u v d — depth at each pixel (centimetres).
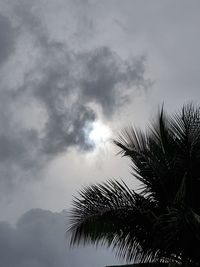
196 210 1337
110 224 1339
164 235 1292
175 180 1360
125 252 1339
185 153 1349
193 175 1348
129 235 1340
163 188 1364
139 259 1338
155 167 1370
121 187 1362
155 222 1288
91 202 1349
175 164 1360
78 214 1344
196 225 1200
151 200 1367
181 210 1197
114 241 1345
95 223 1334
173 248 1320
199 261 1310
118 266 1362
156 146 1395
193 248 1296
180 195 1218
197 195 1345
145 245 1337
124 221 1338
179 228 1222
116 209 1334
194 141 1345
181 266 1312
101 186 1365
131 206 1339
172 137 1385
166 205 1350
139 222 1336
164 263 1343
